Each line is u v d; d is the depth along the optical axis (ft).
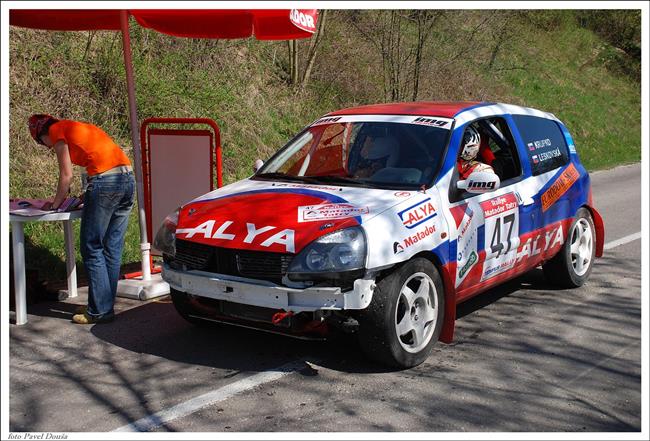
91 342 18.47
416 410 14.48
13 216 19.44
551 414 14.35
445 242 17.10
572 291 23.22
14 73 33.14
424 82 52.65
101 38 37.60
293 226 15.84
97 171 19.21
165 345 18.22
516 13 73.15
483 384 15.79
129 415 14.32
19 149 30.96
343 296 15.19
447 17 53.01
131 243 27.89
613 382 16.01
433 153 18.35
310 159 19.76
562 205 22.30
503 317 20.51
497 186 17.39
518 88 70.08
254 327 16.65
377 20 51.03
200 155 23.44
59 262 25.54
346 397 15.08
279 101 45.06
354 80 50.65
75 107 34.40
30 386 15.74
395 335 15.96
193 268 16.81
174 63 40.34
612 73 88.89
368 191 17.37
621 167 59.11
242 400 14.96
